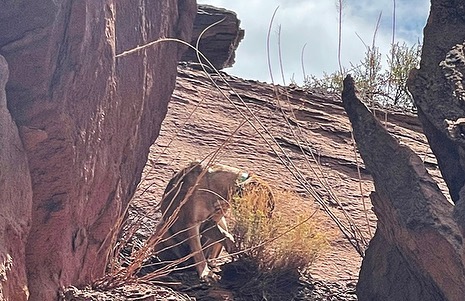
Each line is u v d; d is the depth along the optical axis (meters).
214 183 7.50
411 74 5.67
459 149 5.03
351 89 5.77
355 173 13.73
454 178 5.40
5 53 4.26
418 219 5.00
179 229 7.36
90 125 4.84
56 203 4.46
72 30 4.55
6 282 3.81
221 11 16.42
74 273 4.93
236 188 7.51
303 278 7.50
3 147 3.96
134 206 9.12
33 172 4.36
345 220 10.93
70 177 4.48
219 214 7.48
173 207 7.43
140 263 5.82
